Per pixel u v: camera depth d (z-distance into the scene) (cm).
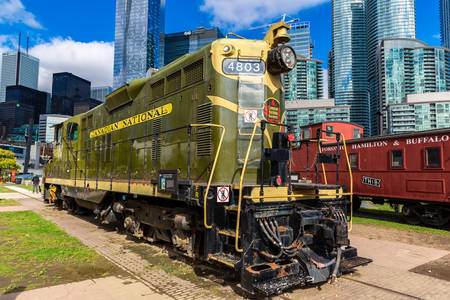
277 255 434
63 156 1350
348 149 1400
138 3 17550
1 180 4569
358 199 1444
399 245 785
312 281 442
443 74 12331
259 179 546
